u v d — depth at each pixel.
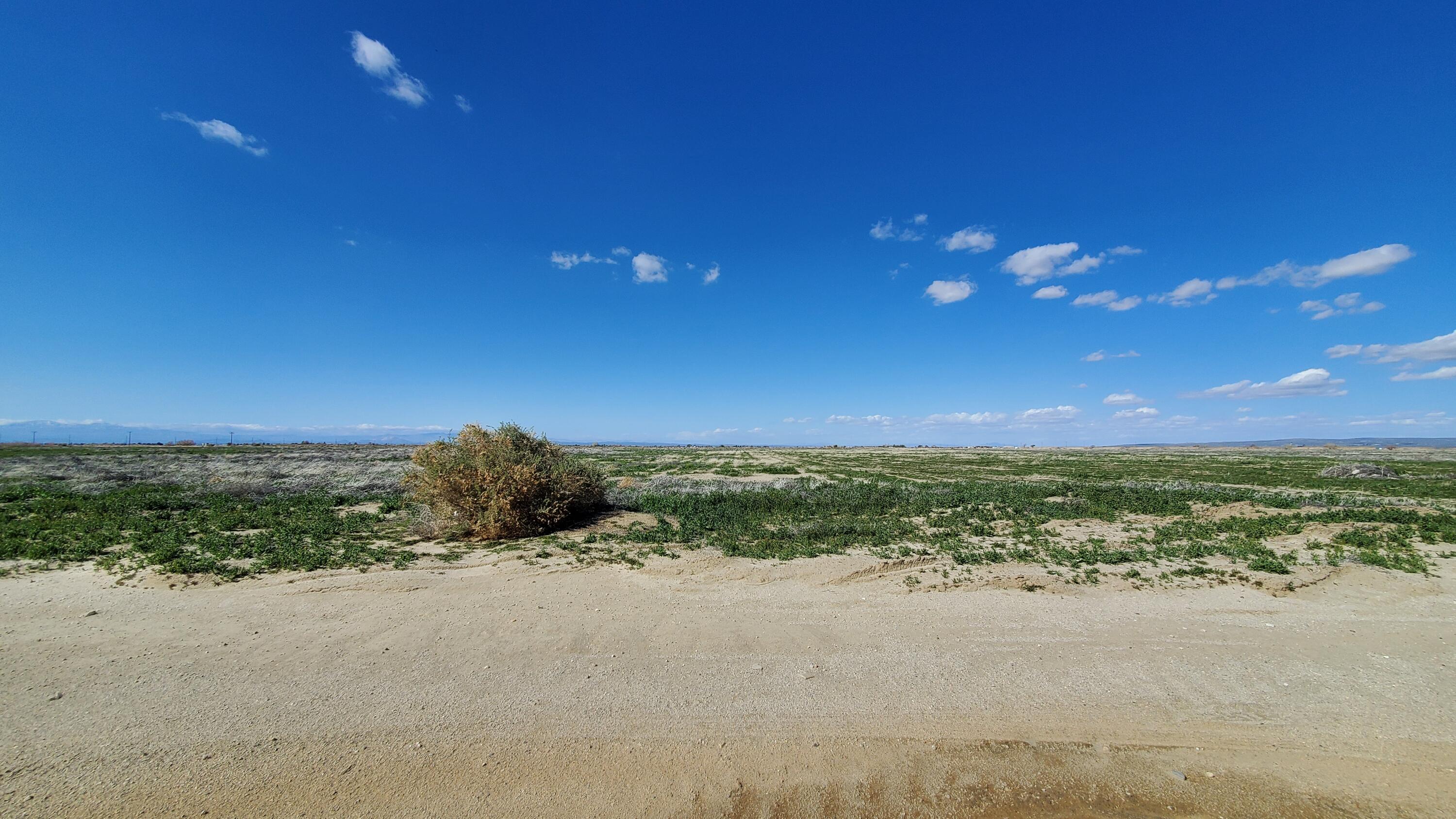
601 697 6.12
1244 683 6.55
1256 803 4.63
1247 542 13.20
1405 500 21.20
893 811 4.52
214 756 4.98
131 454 48.81
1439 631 8.10
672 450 84.38
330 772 4.80
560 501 15.66
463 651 7.28
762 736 5.45
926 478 33.12
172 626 8.03
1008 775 4.94
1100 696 6.26
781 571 11.23
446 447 16.45
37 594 9.41
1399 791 4.75
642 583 10.55
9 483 24.80
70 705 5.75
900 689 6.36
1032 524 15.95
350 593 9.73
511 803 4.51
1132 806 4.60
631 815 4.42
